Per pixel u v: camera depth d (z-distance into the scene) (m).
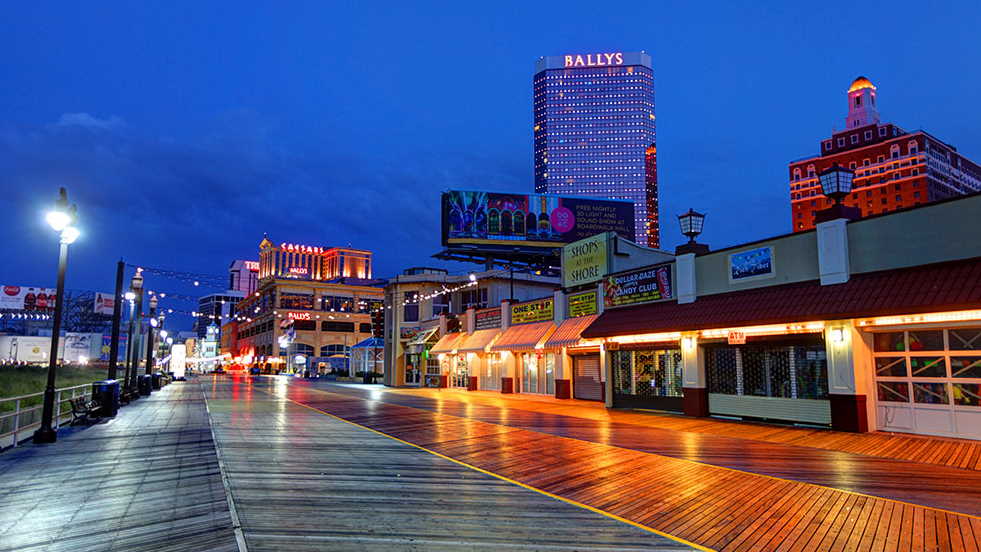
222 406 27.44
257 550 6.64
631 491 9.79
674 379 23.11
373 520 7.97
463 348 40.59
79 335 63.06
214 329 120.62
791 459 12.73
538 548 6.85
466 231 63.16
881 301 15.59
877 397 16.67
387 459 12.86
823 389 17.83
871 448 14.05
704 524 7.88
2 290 64.81
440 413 23.89
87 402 22.02
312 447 14.51
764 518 8.14
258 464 12.08
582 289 30.52
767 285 19.61
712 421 20.19
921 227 15.73
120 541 6.96
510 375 35.88
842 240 17.28
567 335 29.75
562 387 30.53
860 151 138.88
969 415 14.71
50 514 8.16
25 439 15.59
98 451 13.75
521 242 64.31
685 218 22.88
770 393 19.42
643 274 24.84
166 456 13.04
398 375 53.94
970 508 8.60
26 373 36.88
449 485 10.24
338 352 102.62
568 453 13.65
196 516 8.07
